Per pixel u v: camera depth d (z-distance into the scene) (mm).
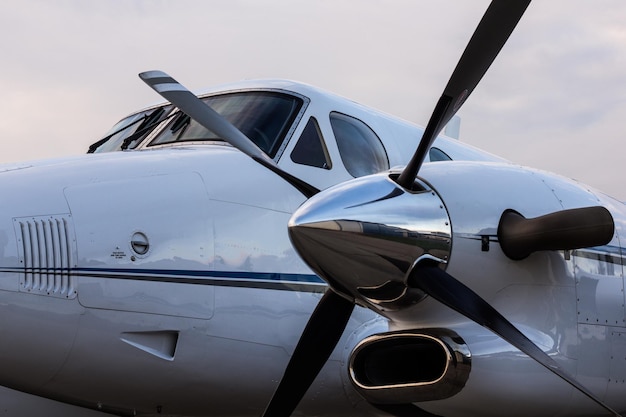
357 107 11062
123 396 8352
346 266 7129
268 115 9992
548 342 7730
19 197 7875
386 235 7082
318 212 7055
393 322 7730
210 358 8555
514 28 7219
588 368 8023
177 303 8312
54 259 7742
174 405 8727
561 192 8133
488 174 7867
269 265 8984
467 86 7301
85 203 8094
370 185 7371
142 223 8250
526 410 7480
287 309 9039
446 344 7227
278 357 8969
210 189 8852
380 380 7715
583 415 8070
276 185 9352
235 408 9102
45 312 7645
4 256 7527
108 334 7957
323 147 10086
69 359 7832
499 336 7055
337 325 7805
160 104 11375
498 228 7527
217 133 8711
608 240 7199
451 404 7391
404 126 11719
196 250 8500
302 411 9484
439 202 7406
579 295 8023
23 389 7996
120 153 9172
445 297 7066
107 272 7949
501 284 7562
